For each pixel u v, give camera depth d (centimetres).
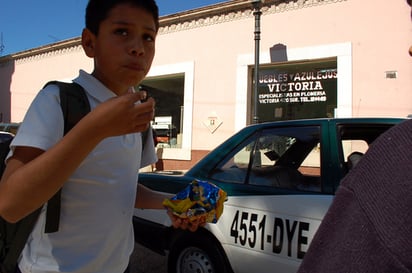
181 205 119
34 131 88
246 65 790
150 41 110
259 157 246
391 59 634
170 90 959
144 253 387
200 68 861
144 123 79
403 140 57
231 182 248
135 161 117
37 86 1273
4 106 1415
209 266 250
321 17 698
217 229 240
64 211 100
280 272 208
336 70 700
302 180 222
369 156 60
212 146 837
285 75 761
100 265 107
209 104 844
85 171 100
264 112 786
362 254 55
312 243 66
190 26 877
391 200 54
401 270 50
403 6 625
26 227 99
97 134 75
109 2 103
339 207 63
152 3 108
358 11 662
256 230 222
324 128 233
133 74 105
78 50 1144
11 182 78
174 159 893
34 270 100
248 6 783
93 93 104
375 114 647
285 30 737
